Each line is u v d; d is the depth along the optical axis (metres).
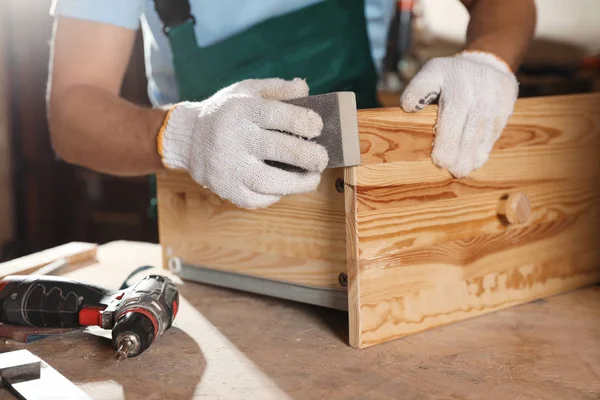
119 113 1.06
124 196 3.40
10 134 3.12
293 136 0.90
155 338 0.97
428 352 0.97
